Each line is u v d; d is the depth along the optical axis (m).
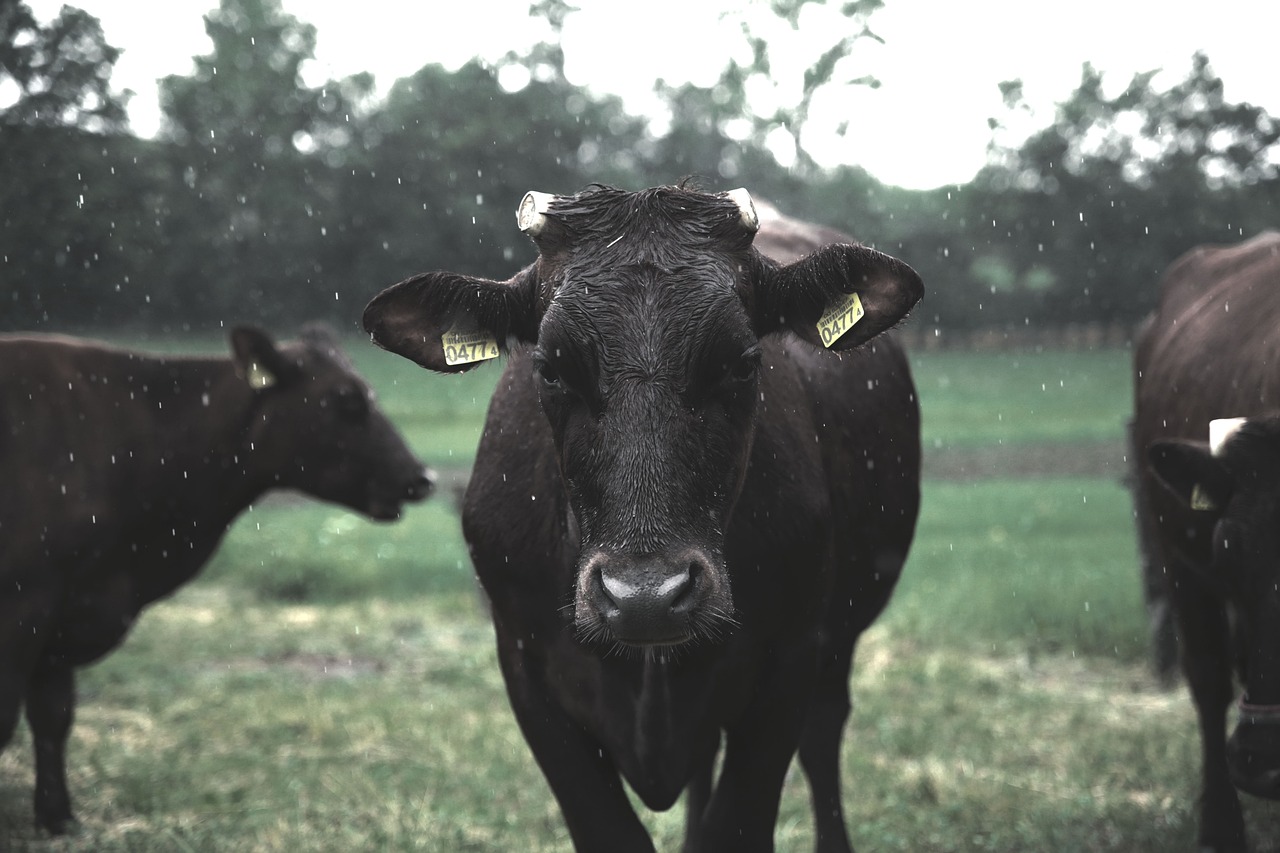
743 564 3.37
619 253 2.99
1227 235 38.09
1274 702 3.79
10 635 5.21
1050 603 8.72
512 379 3.73
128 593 5.75
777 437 3.54
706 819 3.63
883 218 46.34
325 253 40.84
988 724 6.57
